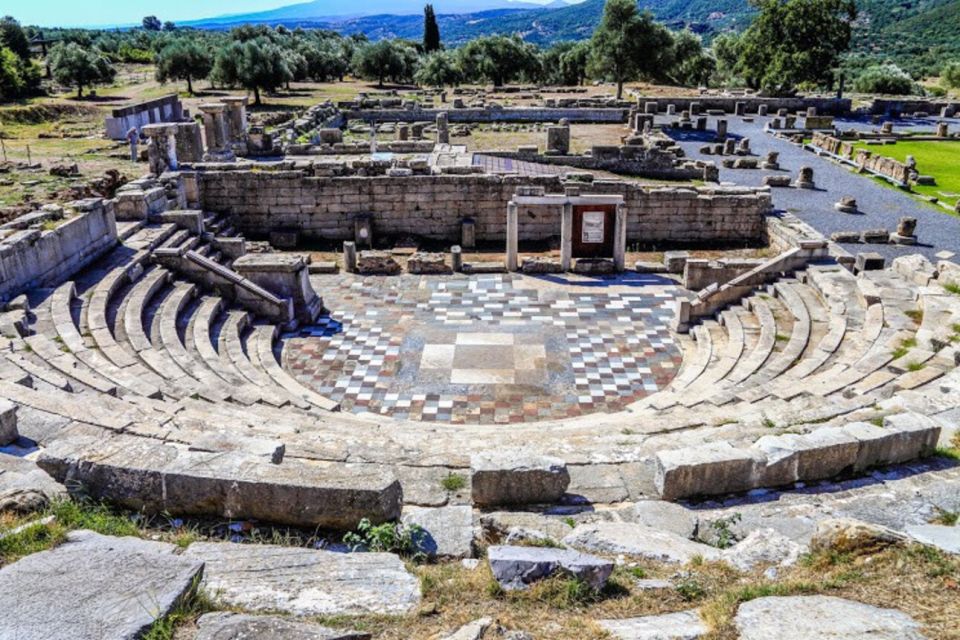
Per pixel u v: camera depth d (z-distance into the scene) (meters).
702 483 9.80
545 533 8.07
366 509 7.82
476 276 29.42
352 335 23.62
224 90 81.69
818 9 72.25
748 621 5.91
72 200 27.95
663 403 17.05
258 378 18.80
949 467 10.67
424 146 43.69
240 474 8.03
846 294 23.12
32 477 8.27
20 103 66.12
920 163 47.44
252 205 33.72
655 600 6.55
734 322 23.25
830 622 5.85
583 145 50.56
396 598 6.35
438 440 12.45
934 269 24.12
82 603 5.44
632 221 33.91
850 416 12.41
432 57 90.69
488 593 6.50
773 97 73.38
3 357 14.84
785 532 8.46
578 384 20.27
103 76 77.62
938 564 6.84
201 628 5.27
